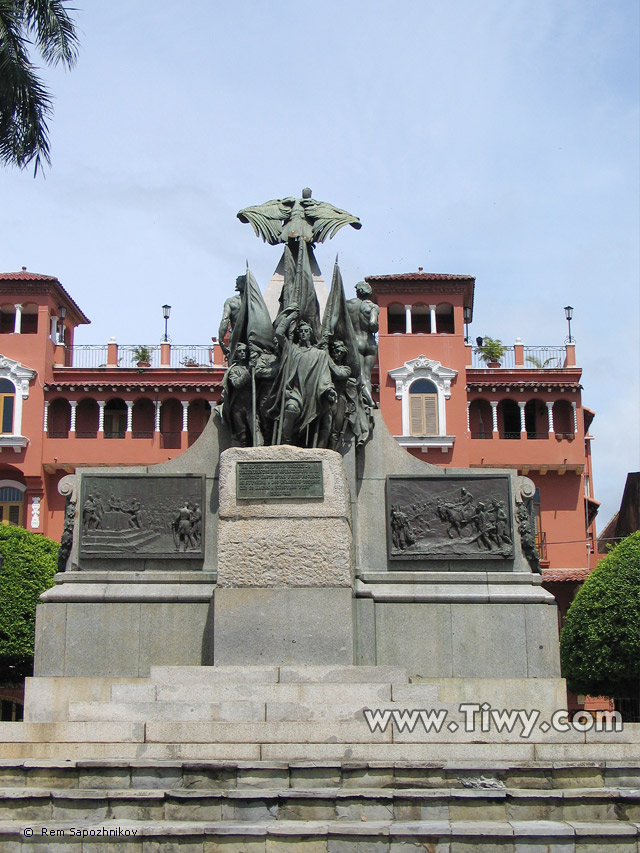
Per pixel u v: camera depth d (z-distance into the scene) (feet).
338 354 59.06
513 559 58.65
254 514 53.83
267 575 53.06
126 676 55.93
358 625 56.18
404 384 174.91
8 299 177.37
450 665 56.18
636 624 119.44
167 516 59.11
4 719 136.15
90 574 57.93
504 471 59.93
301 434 57.41
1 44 74.59
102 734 43.45
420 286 178.09
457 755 41.88
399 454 60.44
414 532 58.95
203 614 56.59
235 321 60.80
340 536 53.52
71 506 59.52
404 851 35.47
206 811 37.70
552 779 39.91
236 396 58.54
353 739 43.42
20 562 122.21
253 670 49.67
